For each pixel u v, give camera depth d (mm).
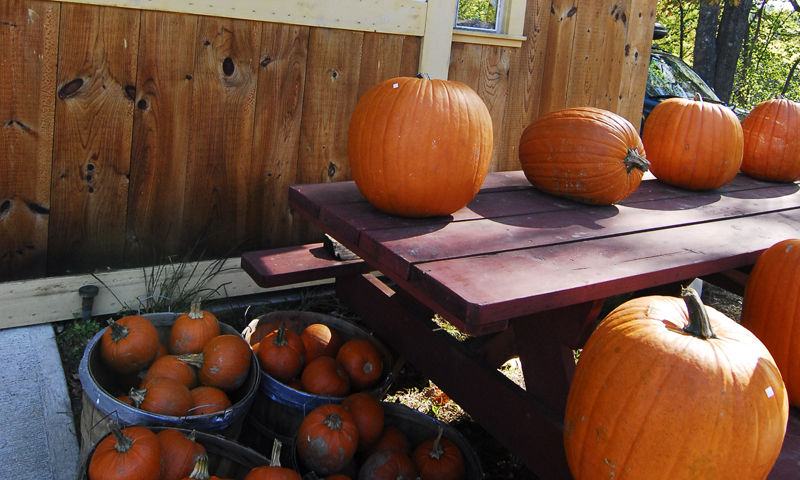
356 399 2270
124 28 2828
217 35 3061
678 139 2922
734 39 13391
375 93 2162
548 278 1708
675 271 1908
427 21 3611
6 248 2824
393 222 2107
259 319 2680
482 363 2291
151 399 1926
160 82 2980
